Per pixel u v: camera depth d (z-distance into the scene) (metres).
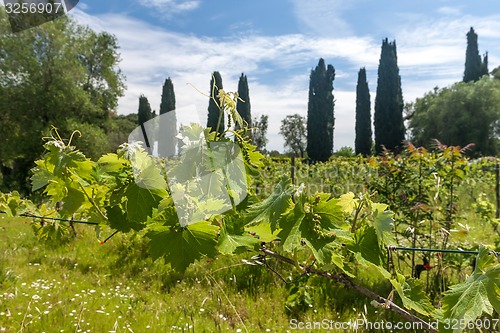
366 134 41.38
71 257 5.87
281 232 0.92
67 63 20.52
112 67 24.31
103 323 3.54
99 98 23.80
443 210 5.05
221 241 1.00
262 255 1.32
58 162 1.06
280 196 0.96
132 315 3.86
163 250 0.98
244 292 4.44
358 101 41.94
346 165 12.54
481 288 0.90
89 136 19.16
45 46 20.33
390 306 1.10
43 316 3.56
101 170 1.07
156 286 4.84
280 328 3.69
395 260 5.05
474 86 35.00
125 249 6.10
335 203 0.94
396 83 38.75
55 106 19.97
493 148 33.81
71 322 3.51
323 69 41.91
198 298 4.32
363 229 1.12
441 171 4.95
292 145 53.50
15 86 19.77
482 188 8.16
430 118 36.16
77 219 1.78
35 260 5.71
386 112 38.69
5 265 5.09
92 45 23.28
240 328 3.62
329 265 1.16
